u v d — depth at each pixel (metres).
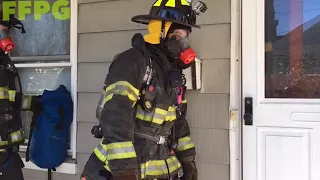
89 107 2.78
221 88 2.44
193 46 2.49
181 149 2.20
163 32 1.90
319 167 2.28
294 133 2.34
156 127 1.86
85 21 2.80
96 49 2.77
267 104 2.40
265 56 2.44
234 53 2.42
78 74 2.82
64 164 2.83
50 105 2.75
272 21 2.43
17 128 2.60
